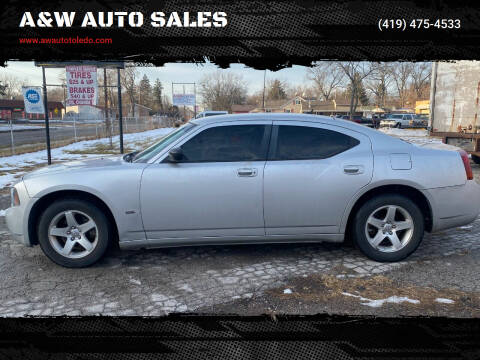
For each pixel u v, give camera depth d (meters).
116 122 37.59
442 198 3.73
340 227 3.72
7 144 19.53
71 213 3.58
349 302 2.95
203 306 2.92
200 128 3.75
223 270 3.61
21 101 67.62
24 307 2.91
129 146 18.61
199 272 3.56
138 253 4.06
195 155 3.68
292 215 3.67
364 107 73.94
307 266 3.69
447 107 10.39
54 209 3.55
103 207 3.66
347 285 3.25
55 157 13.58
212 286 3.26
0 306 2.93
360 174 3.65
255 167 3.62
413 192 3.77
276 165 3.65
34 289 3.22
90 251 3.62
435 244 4.32
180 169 3.60
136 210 3.57
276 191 3.62
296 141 3.76
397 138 3.96
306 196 3.64
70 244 3.62
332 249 4.16
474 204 3.87
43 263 3.80
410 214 3.70
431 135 10.70
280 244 4.34
